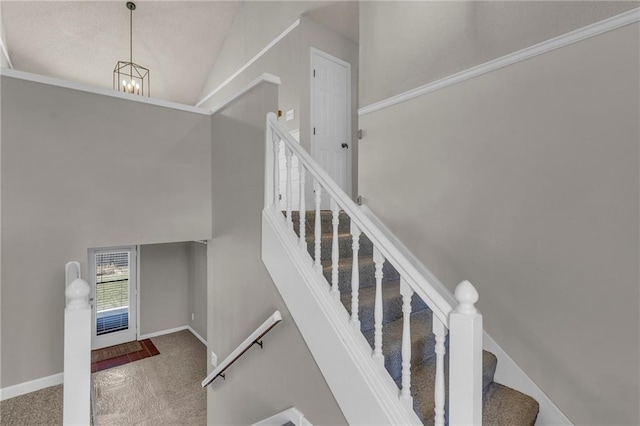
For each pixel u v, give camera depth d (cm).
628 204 139
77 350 124
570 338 156
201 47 522
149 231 265
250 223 230
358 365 142
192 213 285
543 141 165
